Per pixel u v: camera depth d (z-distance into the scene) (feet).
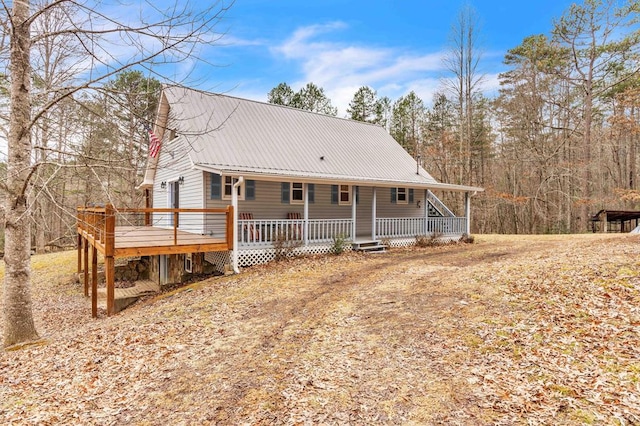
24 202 23.50
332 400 13.20
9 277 23.40
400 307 22.72
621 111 79.00
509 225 101.24
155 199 59.62
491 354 15.67
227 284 32.45
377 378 14.56
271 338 19.70
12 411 14.16
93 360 18.66
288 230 45.03
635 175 91.25
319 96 113.19
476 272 28.91
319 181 42.01
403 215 62.34
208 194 41.91
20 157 22.45
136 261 53.83
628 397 11.66
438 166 106.52
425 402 12.71
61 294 43.68
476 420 11.46
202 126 45.83
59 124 25.75
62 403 14.56
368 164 56.29
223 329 21.67
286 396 13.65
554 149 87.25
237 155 44.21
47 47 23.89
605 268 23.50
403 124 117.80
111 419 13.12
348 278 32.24
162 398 14.35
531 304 20.16
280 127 54.39
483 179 101.71
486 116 105.50
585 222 74.18
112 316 30.66
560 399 12.05
